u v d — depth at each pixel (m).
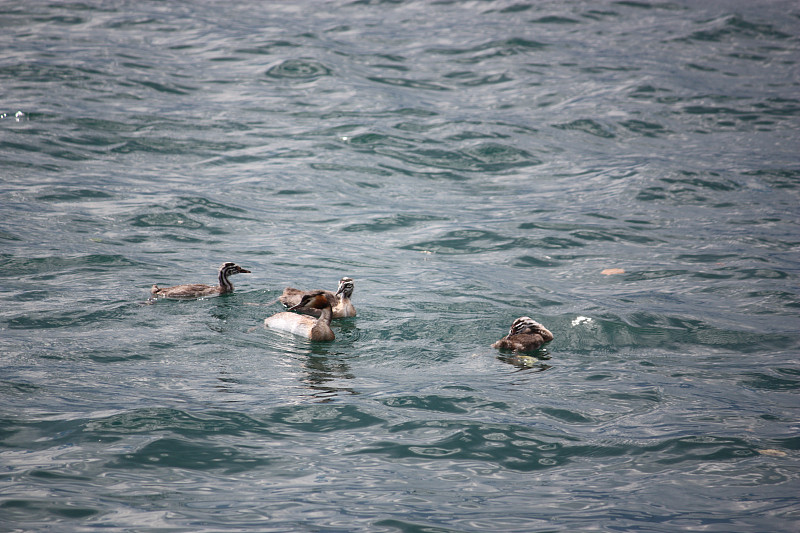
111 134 25.58
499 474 9.17
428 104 30.88
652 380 12.02
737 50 38.44
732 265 17.55
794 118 29.34
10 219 18.39
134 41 37.09
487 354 13.12
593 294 15.98
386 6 46.44
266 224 19.81
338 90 31.94
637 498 8.62
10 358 11.91
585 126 28.69
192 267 16.72
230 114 28.62
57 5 42.41
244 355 12.74
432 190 23.11
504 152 26.22
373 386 11.63
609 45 38.97
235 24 41.34
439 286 16.33
